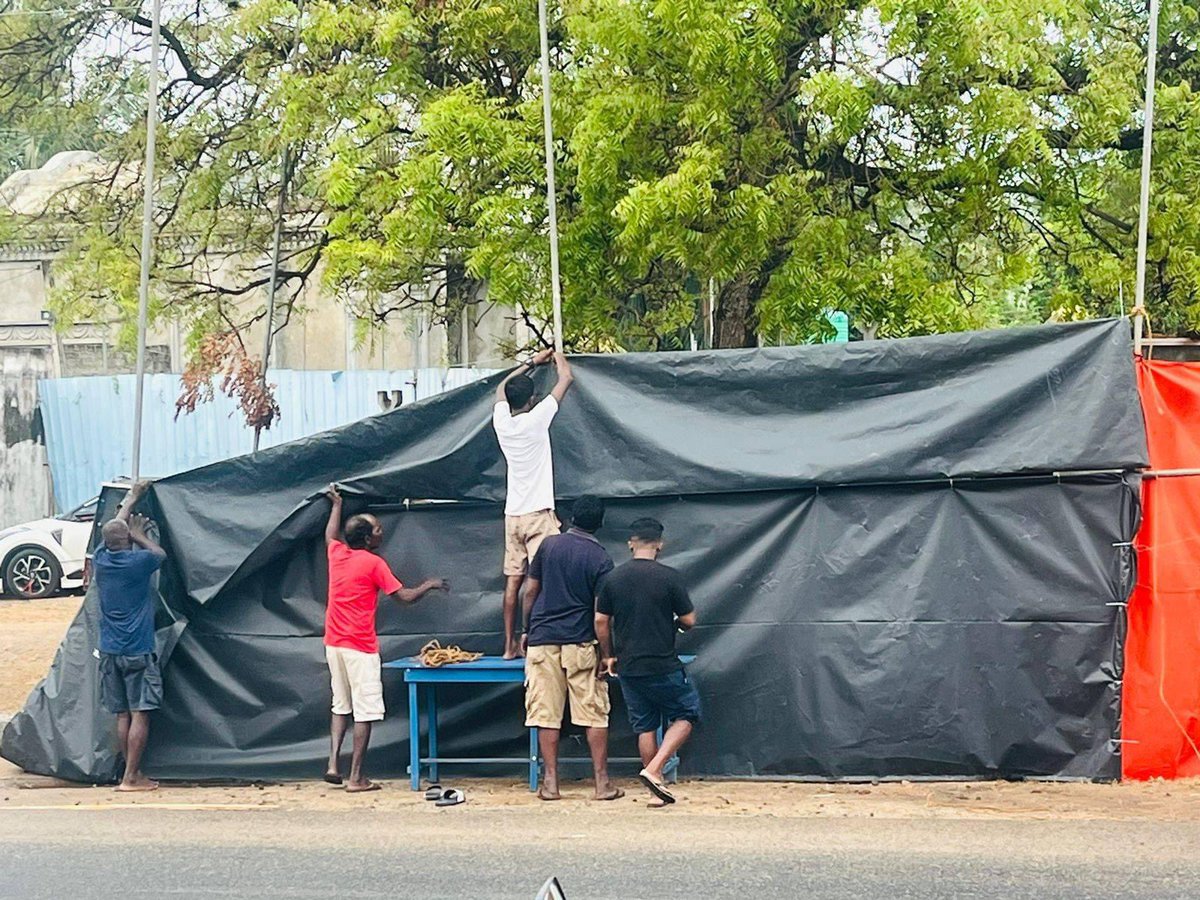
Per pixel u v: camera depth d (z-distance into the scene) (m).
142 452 25.12
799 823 8.57
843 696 9.55
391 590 9.69
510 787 9.76
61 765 10.02
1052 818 8.59
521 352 17.47
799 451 9.66
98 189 18.86
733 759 9.69
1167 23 14.11
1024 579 9.47
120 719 9.91
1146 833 8.22
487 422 10.03
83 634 10.23
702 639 9.76
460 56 14.82
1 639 16.56
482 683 10.00
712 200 12.62
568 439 9.98
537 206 13.50
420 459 10.09
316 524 10.05
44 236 19.14
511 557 9.67
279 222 15.95
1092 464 9.32
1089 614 9.38
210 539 10.20
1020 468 9.40
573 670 9.17
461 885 7.37
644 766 9.24
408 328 24.45
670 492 9.79
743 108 12.94
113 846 8.34
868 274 12.84
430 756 9.84
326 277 14.57
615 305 14.06
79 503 25.30
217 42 16.97
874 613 9.56
